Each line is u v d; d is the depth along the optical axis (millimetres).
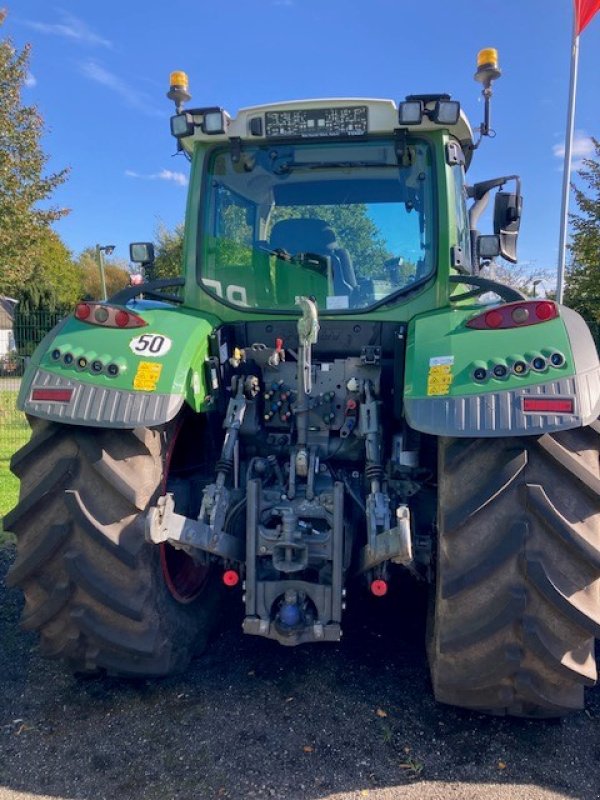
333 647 3396
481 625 2395
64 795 2383
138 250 4117
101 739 2688
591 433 2475
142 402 2602
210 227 3490
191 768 2518
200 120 3365
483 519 2391
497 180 4145
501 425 2318
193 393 2805
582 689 2561
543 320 2555
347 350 3311
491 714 2758
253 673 3160
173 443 3000
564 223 7070
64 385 2678
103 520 2598
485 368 2438
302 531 2779
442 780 2443
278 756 2576
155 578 2771
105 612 2693
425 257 3275
